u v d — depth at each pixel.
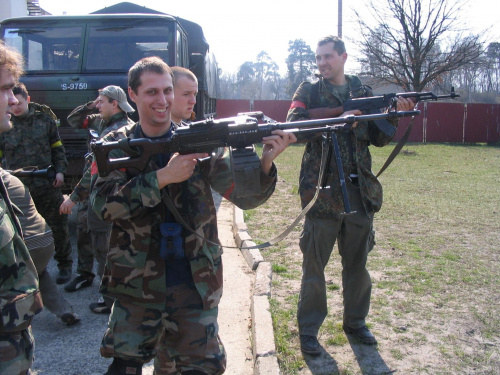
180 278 2.33
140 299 2.30
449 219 7.51
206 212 2.41
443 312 4.10
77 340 3.88
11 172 3.48
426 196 9.42
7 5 17.50
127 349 2.28
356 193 3.44
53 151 5.23
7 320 1.85
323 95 3.46
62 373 3.38
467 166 14.53
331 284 4.72
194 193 2.39
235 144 2.29
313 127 2.66
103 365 3.50
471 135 24.95
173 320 2.32
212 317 2.34
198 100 8.66
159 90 2.35
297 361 3.34
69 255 5.23
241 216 7.19
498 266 5.29
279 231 6.70
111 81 6.59
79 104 6.57
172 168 2.19
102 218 2.25
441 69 22.86
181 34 7.67
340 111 3.35
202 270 2.35
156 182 2.18
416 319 3.97
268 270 4.95
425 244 6.15
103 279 2.42
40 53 7.08
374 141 3.46
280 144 2.34
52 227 5.10
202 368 2.26
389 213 7.91
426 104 24.56
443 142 24.83
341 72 3.51
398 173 12.77
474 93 44.88
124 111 4.38
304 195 3.46
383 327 3.83
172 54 7.12
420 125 24.70
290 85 54.47
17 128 5.03
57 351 3.69
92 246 4.47
